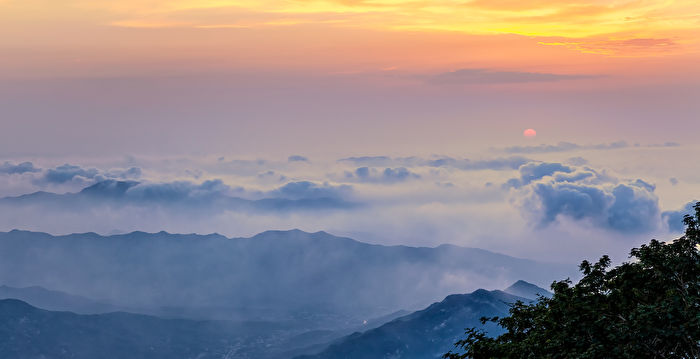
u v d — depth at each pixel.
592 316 45.59
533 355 46.31
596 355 41.91
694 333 40.34
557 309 48.41
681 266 47.97
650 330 41.56
